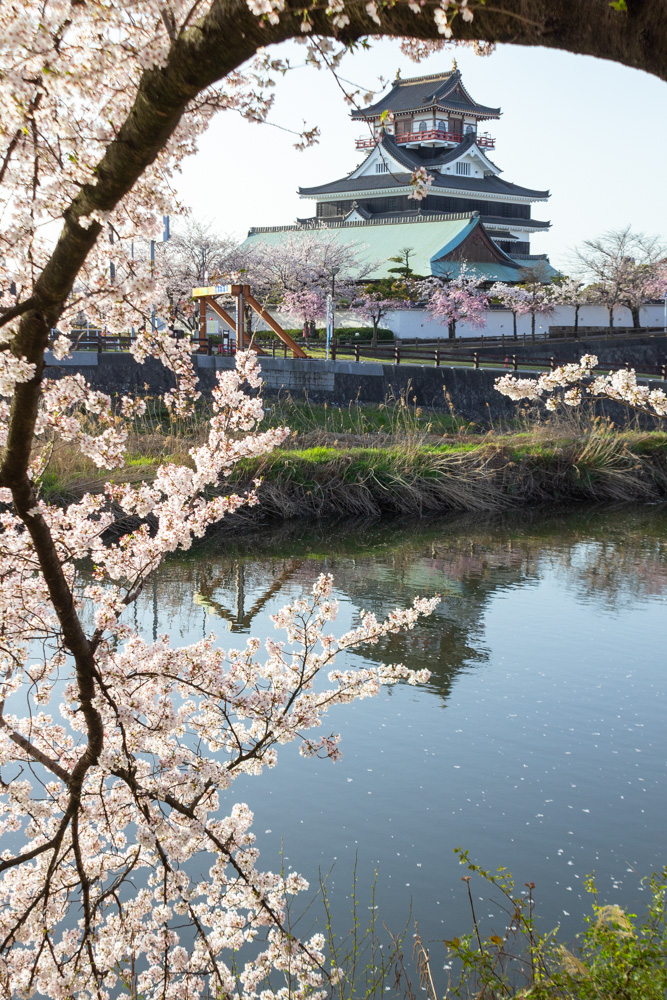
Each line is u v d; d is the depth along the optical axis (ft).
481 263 199.72
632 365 139.03
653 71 6.28
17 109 9.09
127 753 12.14
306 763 28.35
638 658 38.70
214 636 14.28
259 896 12.59
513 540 64.23
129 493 13.47
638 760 28.94
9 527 12.74
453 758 28.86
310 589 49.26
